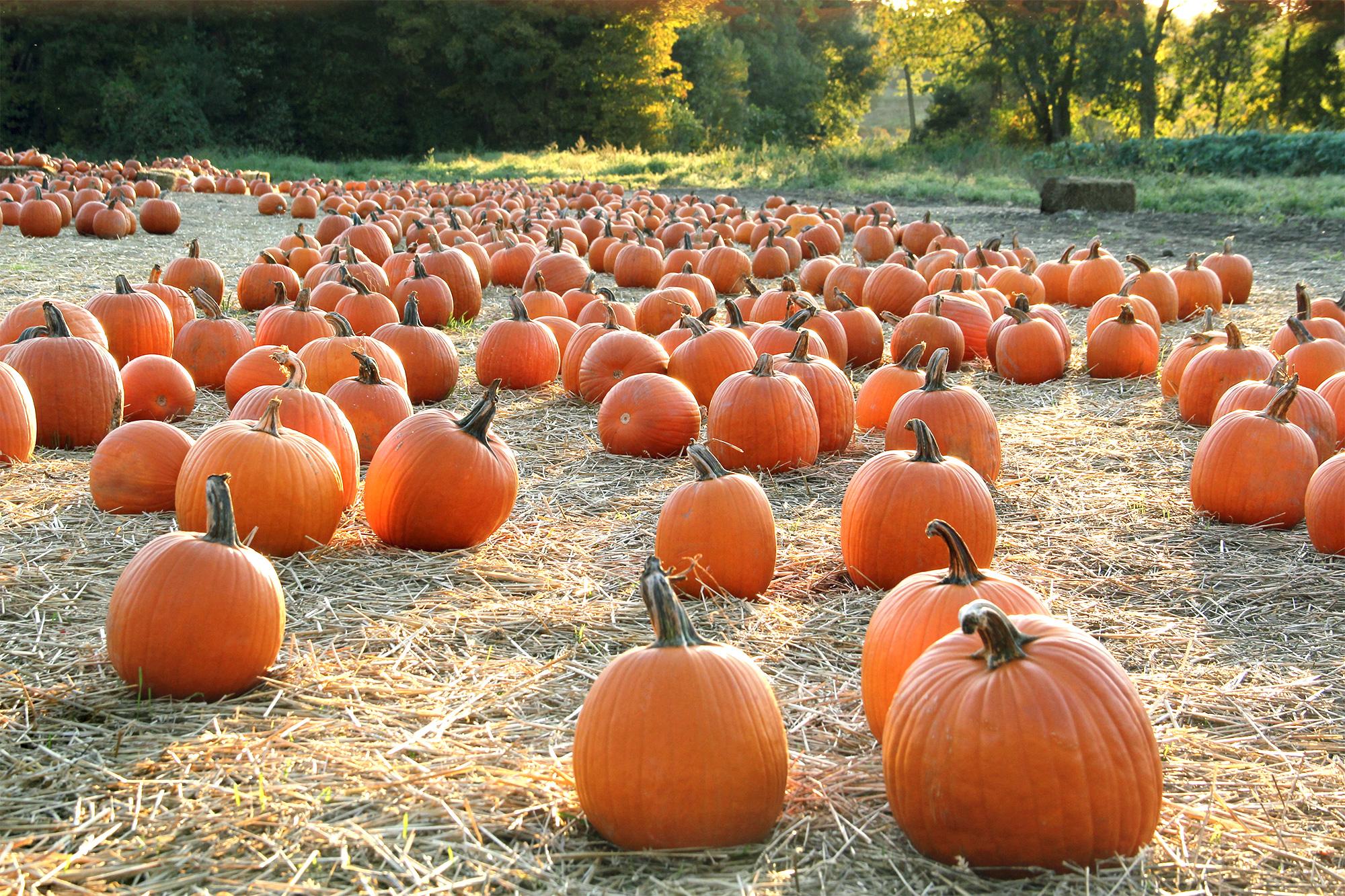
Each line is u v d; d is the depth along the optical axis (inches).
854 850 106.8
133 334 309.0
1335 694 143.2
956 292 369.7
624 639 157.0
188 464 182.4
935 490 172.1
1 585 166.4
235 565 139.6
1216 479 208.7
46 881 99.1
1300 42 2358.5
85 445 245.8
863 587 178.5
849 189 1197.7
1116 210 902.4
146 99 1998.0
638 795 104.7
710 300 400.5
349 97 2252.7
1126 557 191.3
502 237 570.9
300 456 183.6
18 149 2043.6
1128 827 100.6
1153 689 143.2
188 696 137.0
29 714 131.5
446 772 118.5
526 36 2204.7
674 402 246.7
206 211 861.8
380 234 522.9
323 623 158.9
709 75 2736.2
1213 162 1280.8
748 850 106.8
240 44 2176.4
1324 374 271.7
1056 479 234.5
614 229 663.8
